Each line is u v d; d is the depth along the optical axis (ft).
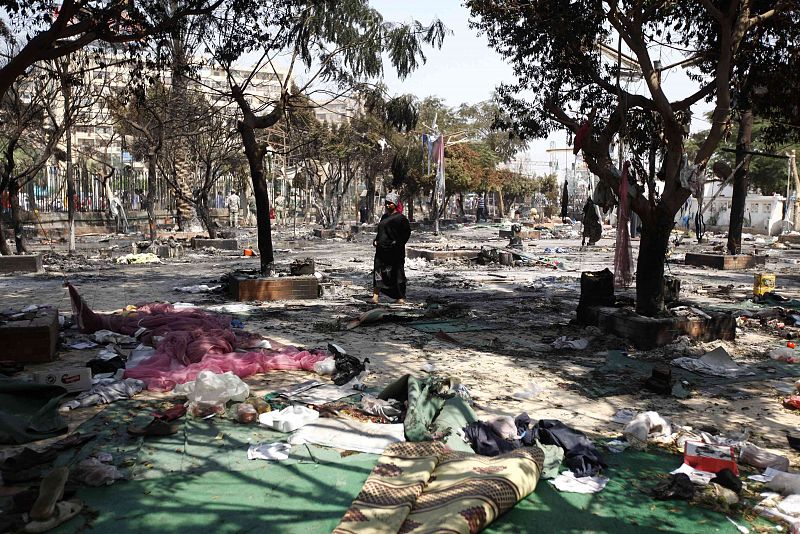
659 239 32.76
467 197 275.39
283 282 46.29
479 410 21.75
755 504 15.24
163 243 85.87
